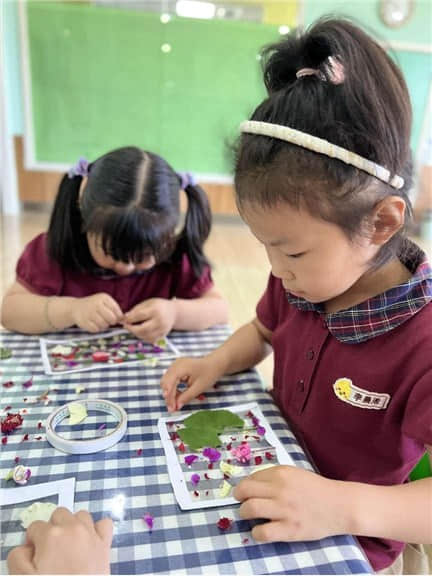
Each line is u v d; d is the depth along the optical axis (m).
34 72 3.50
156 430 0.65
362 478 0.70
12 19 3.35
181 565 0.45
